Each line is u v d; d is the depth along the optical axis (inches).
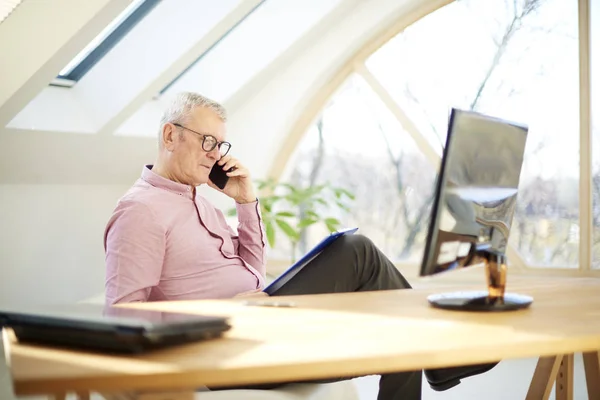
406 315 60.6
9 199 152.0
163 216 91.8
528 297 68.5
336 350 46.4
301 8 175.2
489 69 181.6
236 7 147.9
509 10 178.5
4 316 51.1
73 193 165.6
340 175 200.2
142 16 148.1
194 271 93.4
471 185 65.7
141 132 165.8
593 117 171.2
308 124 200.5
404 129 191.3
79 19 119.8
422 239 192.1
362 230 199.3
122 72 151.0
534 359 156.9
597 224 171.2
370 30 184.4
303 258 86.0
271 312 62.3
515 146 72.2
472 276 182.2
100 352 45.9
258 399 72.6
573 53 172.2
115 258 87.0
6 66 121.6
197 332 48.8
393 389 73.9
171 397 45.6
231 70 179.0
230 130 187.6
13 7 112.9
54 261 161.5
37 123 143.3
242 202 108.0
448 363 47.1
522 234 179.3
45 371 41.0
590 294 74.7
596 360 76.6
